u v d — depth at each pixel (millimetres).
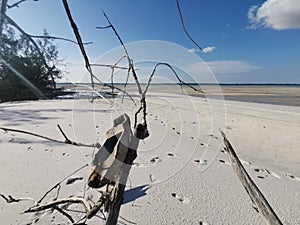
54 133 5828
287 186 3512
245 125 9766
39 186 2949
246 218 2518
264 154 5555
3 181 3053
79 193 2775
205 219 2480
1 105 12016
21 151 4312
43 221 2215
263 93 44531
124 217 2420
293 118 12484
